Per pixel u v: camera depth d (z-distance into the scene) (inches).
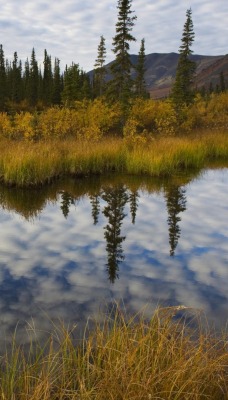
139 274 212.5
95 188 472.4
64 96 1592.0
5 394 103.0
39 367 122.0
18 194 426.0
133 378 103.2
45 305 172.1
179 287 195.6
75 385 110.4
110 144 663.1
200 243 268.5
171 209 367.6
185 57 1348.4
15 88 2402.8
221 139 861.2
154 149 622.5
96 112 992.2
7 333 146.8
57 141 684.1
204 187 480.4
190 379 101.6
